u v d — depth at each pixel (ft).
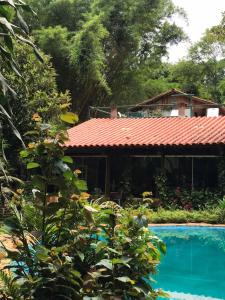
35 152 11.29
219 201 46.85
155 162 57.47
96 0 83.10
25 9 9.45
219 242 35.29
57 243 11.64
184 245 34.17
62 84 78.69
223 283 23.65
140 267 12.25
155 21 93.56
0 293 10.87
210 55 137.69
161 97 88.22
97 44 75.61
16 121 44.09
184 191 51.26
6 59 8.91
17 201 11.80
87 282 10.57
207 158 54.34
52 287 10.67
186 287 22.68
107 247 11.62
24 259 11.17
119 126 62.54
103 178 60.80
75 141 56.75
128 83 92.73
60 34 74.28
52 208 11.29
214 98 141.69
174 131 56.39
